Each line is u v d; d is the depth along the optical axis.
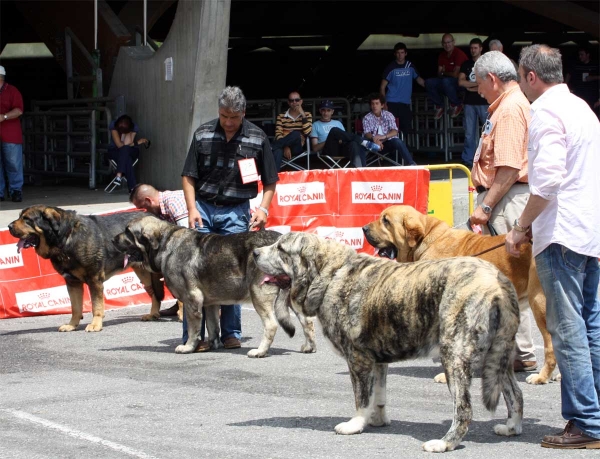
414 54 35.44
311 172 13.78
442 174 20.08
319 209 13.84
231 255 9.27
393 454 6.00
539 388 7.79
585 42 34.12
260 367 8.84
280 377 8.41
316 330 10.74
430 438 6.38
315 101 24.48
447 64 22.95
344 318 6.45
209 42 17.36
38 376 8.68
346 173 13.88
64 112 20.75
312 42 34.06
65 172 20.61
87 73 22.89
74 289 11.05
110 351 9.78
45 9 24.23
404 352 6.27
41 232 10.56
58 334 10.84
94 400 7.69
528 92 6.26
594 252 6.04
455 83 22.58
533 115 6.11
